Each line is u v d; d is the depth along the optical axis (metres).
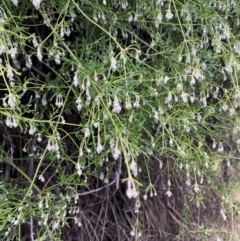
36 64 1.30
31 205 1.10
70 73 1.25
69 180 1.13
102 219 1.43
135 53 1.23
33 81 1.25
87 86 1.02
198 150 1.27
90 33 1.22
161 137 1.30
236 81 1.29
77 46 1.17
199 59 1.26
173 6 1.25
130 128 1.09
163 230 1.51
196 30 1.28
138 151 1.06
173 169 1.37
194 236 1.50
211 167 1.38
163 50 1.24
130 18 1.21
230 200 1.48
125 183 1.43
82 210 1.37
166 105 1.24
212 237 1.58
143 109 1.14
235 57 1.29
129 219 1.43
